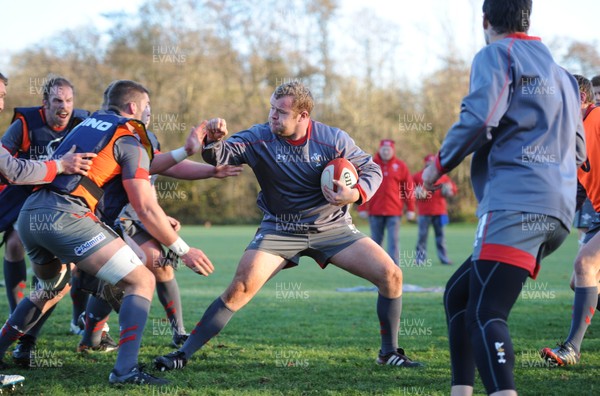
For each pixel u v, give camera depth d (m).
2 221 10.37
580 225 11.74
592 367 8.81
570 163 6.12
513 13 6.27
